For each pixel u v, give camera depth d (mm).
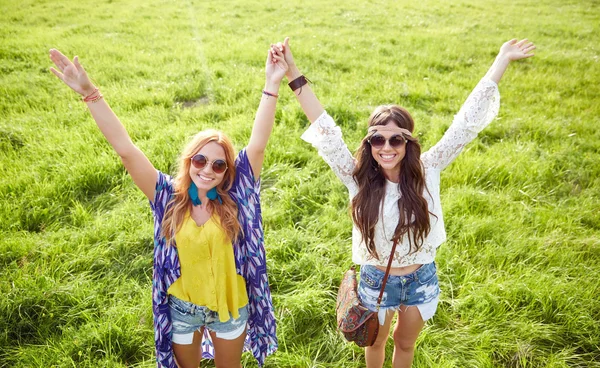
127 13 14523
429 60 9945
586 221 4648
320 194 5035
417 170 2436
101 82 8195
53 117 6699
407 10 16031
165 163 5461
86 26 12570
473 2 17922
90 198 4984
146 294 3609
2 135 6047
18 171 5242
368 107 7219
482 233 4348
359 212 2506
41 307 3424
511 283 3689
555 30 13281
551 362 3105
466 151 5883
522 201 4926
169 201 2463
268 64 2551
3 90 7594
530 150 5934
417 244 2494
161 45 10797
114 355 3141
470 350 3256
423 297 2623
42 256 3977
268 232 4379
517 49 2676
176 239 2398
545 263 4039
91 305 3557
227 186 2508
